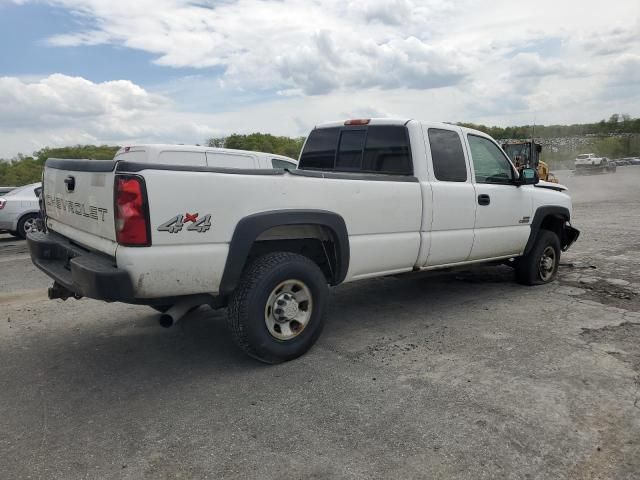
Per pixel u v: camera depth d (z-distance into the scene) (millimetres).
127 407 3277
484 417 3047
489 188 5477
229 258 3484
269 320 3803
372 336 4562
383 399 3311
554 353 4059
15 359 4141
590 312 5203
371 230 4352
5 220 12234
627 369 3730
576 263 7801
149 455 2721
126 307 5641
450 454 2678
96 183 3396
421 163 4801
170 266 3244
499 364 3848
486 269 7484
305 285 3951
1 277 7504
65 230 4070
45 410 3250
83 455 2729
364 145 5246
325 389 3477
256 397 3381
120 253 3139
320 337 4551
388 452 2707
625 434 2850
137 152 8422
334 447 2762
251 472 2557
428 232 4844
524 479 2473
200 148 8625
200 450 2760
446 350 4172
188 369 3887
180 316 3492
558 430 2895
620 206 18078
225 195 3439
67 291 4059
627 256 8289
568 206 6750
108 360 4098
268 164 9320
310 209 3869
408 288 6379
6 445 2832
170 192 3203
